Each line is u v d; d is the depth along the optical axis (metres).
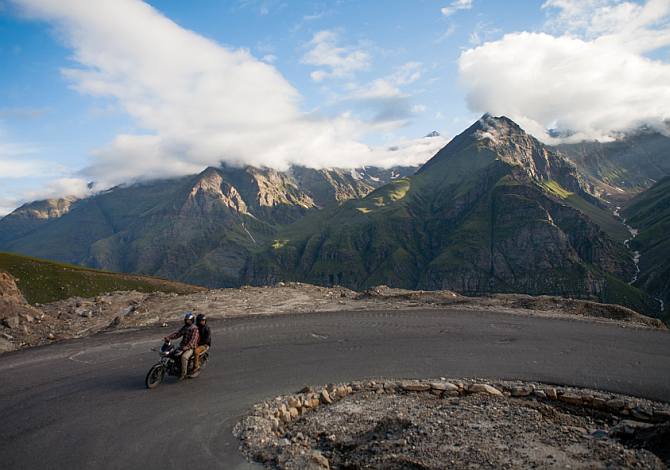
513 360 15.72
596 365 15.05
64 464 9.64
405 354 16.67
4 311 22.70
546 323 20.25
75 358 17.11
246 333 20.06
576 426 11.56
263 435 10.79
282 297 27.98
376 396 13.45
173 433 11.02
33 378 15.02
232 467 9.54
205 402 12.91
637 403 12.27
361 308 24.28
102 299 28.86
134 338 19.75
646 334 18.41
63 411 12.32
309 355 16.89
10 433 11.07
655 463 9.05
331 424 11.78
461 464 9.12
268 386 14.09
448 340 18.14
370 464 9.56
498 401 12.77
